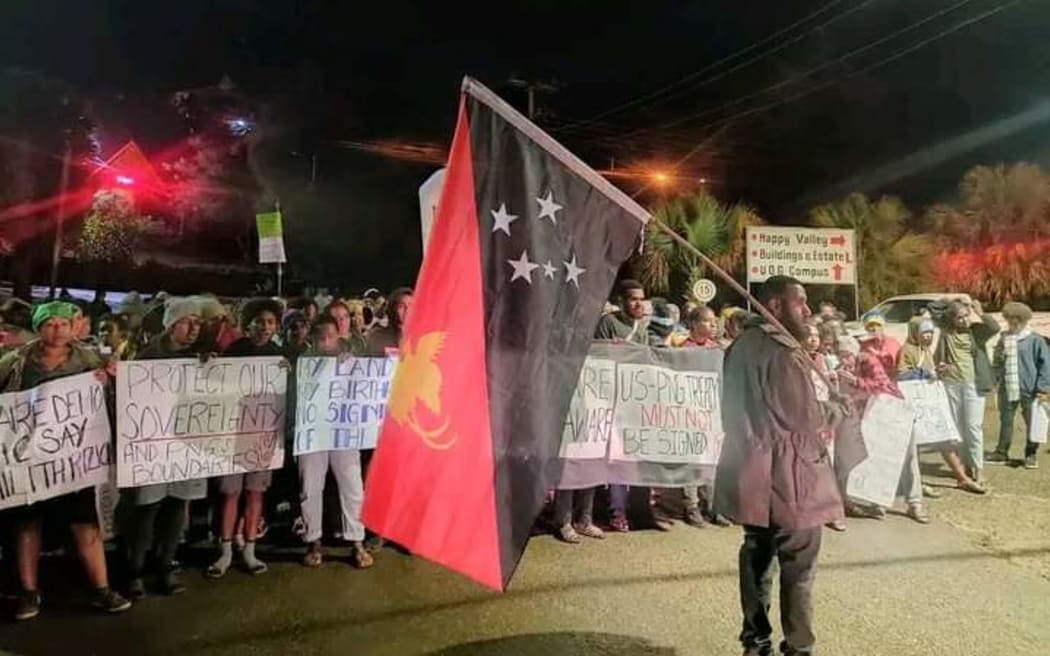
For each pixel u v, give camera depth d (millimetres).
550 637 4812
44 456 5016
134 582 5355
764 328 4184
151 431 5441
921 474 9086
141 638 4762
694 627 4969
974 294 20109
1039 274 19766
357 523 5996
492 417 3223
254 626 4938
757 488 4000
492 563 3137
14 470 4910
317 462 5980
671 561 6172
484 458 3203
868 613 5191
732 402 4152
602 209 3512
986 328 9273
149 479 5379
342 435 6051
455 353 3307
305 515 5969
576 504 6914
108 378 5453
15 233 22656
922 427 8117
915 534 6902
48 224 23219
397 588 5570
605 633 4879
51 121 22984
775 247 13852
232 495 5785
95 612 5117
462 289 3344
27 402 5004
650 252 18781
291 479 6676
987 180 20734
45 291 21281
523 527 3170
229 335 6758
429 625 4973
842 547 6535
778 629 4863
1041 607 5312
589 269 3455
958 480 8500
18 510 4996
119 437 5320
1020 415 12992
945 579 5816
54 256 21719
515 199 3383
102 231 26578
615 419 6781
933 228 21172
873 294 19766
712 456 7098
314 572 5867
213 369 5695
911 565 6102
